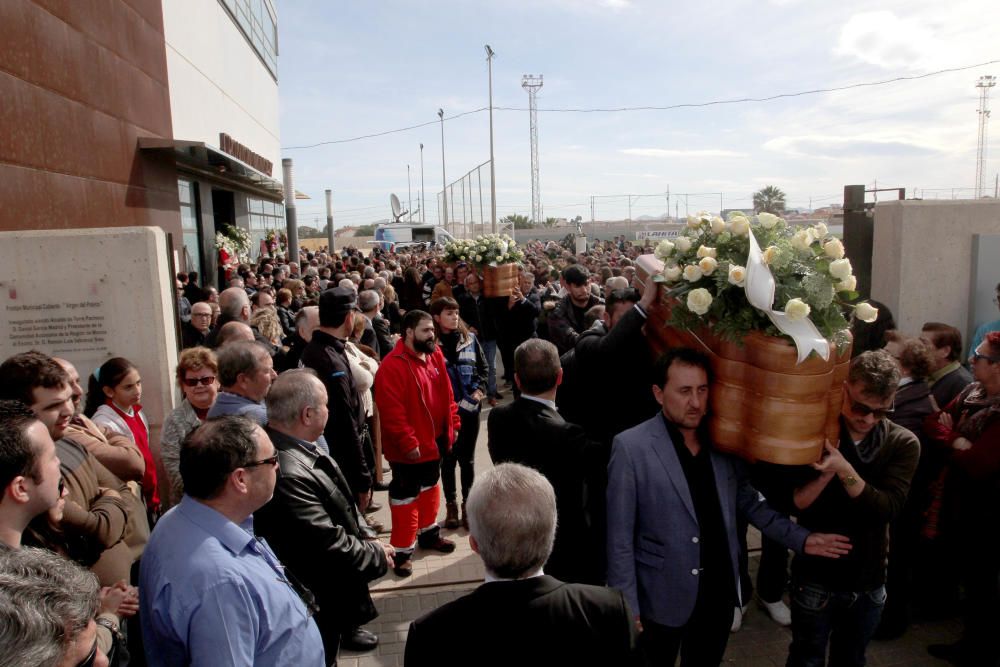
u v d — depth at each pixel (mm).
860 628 2895
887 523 2744
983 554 3305
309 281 12609
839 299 2508
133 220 10641
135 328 4172
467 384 5359
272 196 28297
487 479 1804
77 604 1352
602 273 12641
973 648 3350
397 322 10703
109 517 2611
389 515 5516
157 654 1910
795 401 2273
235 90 19625
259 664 1932
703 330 2600
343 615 2771
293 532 2566
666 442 2611
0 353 4074
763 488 2830
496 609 1635
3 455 1900
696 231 2682
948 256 5559
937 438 3518
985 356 3336
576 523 2861
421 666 1625
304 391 2758
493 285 8539
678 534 2562
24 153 7156
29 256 4039
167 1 13156
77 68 8656
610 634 1672
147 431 4137
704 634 2670
